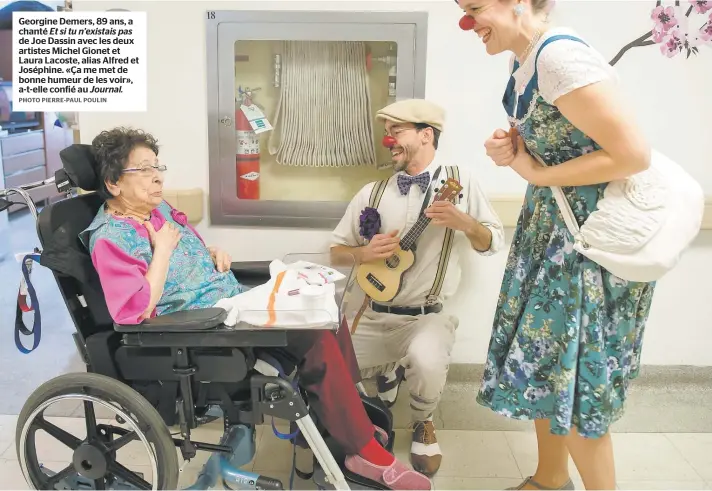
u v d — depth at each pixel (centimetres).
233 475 148
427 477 166
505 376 140
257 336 127
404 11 188
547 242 135
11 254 375
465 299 212
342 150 204
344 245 189
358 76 197
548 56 116
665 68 194
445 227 179
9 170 425
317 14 189
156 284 132
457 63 193
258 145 204
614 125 113
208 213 206
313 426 134
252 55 197
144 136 145
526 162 131
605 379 129
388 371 196
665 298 215
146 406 130
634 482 170
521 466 179
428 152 178
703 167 202
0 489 161
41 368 228
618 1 189
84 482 147
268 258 208
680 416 203
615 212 120
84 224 141
